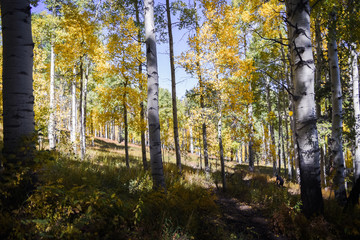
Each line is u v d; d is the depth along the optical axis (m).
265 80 15.84
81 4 9.84
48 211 2.57
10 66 2.73
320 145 8.68
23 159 2.71
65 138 10.47
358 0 4.77
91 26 8.67
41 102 10.68
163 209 3.87
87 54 9.07
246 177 12.84
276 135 30.58
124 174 6.49
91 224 2.60
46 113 10.49
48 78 14.59
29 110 2.84
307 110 3.76
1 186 2.42
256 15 8.51
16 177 2.57
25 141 2.66
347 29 4.84
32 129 2.88
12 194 2.55
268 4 7.93
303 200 3.90
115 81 12.41
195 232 3.56
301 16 3.75
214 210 5.16
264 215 5.67
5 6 2.78
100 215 2.78
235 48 9.11
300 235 3.78
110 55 8.39
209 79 8.97
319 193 3.77
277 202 6.07
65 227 2.37
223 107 9.34
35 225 2.28
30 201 2.56
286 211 4.41
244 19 8.86
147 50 4.86
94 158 10.96
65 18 8.19
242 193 8.52
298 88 3.84
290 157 16.31
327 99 9.67
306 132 3.77
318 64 9.03
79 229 2.46
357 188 4.08
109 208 3.00
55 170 4.46
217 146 16.72
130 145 34.81
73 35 8.47
